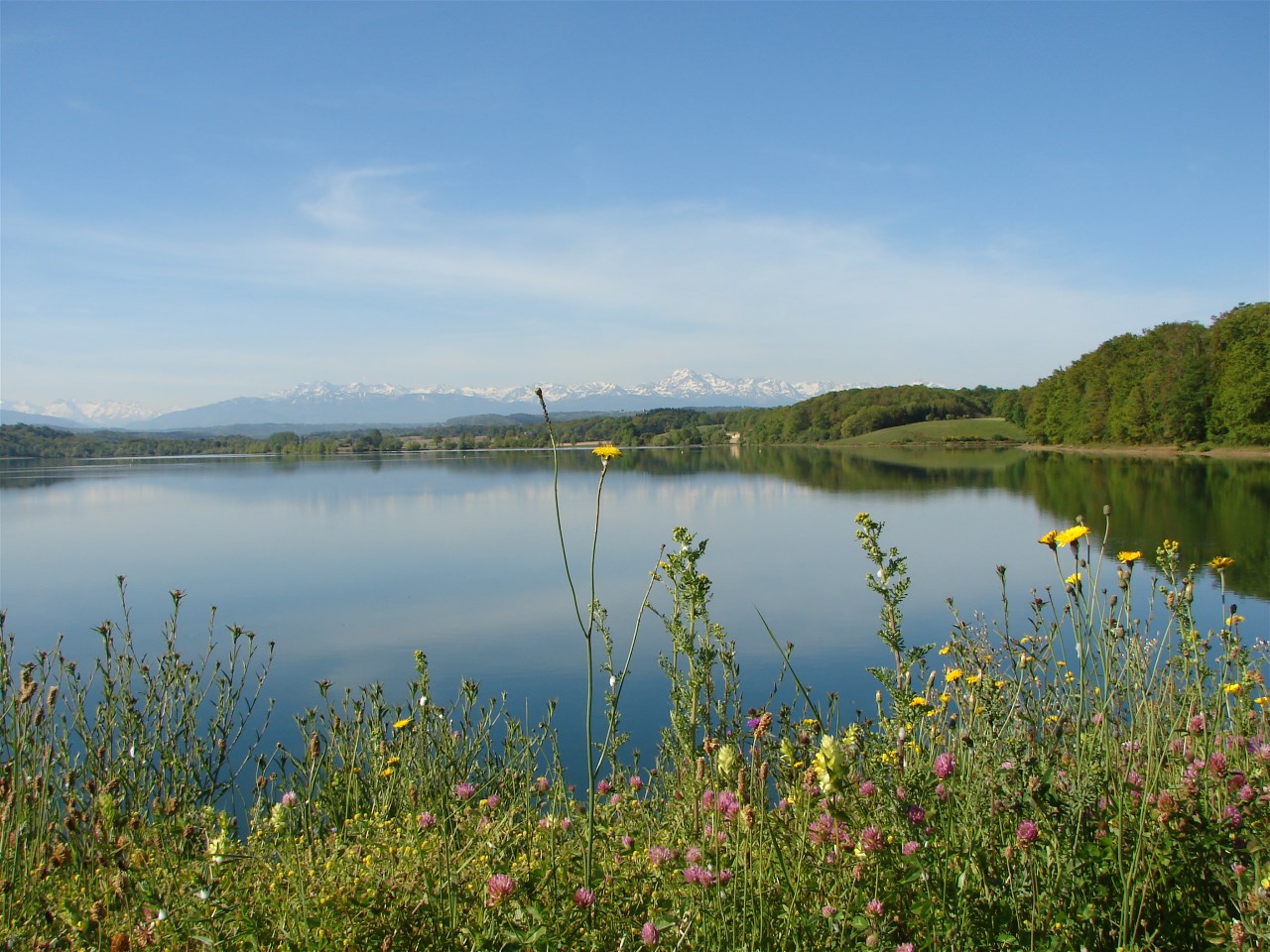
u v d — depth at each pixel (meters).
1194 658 3.66
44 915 2.73
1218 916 2.32
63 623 17.78
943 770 2.54
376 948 2.46
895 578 19.94
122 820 3.35
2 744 4.01
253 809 3.97
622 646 14.64
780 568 22.70
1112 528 27.19
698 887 2.43
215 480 75.31
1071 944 2.27
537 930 2.14
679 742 3.83
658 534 32.00
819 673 12.28
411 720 5.27
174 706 5.26
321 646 15.56
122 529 36.88
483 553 27.81
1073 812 2.55
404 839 3.14
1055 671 3.98
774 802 2.99
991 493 45.41
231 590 21.73
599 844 3.10
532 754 4.78
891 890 2.45
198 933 2.44
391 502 50.25
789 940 2.36
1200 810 2.56
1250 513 30.36
